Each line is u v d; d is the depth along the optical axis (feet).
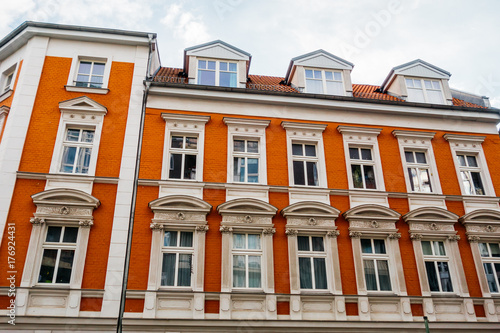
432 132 45.78
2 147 37.47
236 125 42.80
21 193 35.94
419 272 38.40
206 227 37.01
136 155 39.50
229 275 35.83
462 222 41.22
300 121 44.37
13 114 39.01
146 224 36.65
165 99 43.06
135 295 33.71
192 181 39.17
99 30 44.11
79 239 34.96
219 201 38.83
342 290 36.73
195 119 42.14
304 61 49.19
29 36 43.98
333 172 42.32
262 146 42.34
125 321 32.42
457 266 39.17
